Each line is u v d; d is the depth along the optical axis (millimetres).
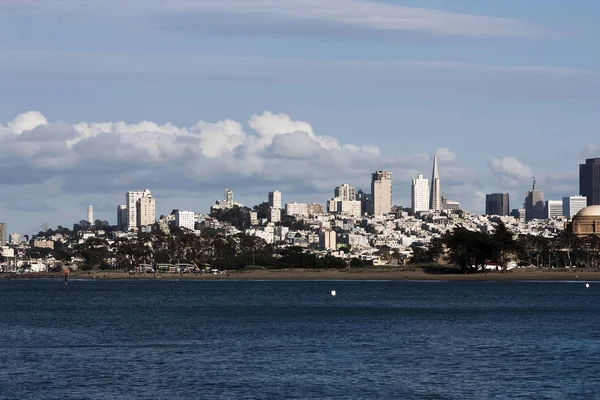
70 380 95188
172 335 141625
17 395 87188
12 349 121688
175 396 86500
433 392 88188
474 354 114938
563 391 88500
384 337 136625
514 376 97000
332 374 98750
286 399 85125
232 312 199875
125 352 118188
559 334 140375
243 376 97562
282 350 119812
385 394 87312
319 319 175250
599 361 107750
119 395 87000
